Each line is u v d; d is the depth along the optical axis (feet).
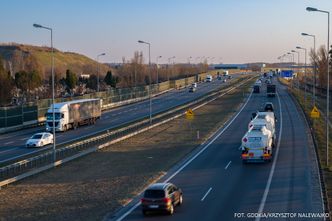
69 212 93.50
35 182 122.42
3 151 174.50
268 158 139.95
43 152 169.89
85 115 249.55
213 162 145.79
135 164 144.25
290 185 113.39
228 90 491.31
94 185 117.80
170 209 89.81
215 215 89.56
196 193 107.45
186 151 165.89
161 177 125.49
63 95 394.32
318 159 145.48
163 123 251.19
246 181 118.73
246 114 282.97
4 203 101.86
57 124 224.74
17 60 582.76
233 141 186.19
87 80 474.90
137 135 208.95
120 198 103.60
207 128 226.17
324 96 407.85
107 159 153.58
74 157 152.97
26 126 248.32
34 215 91.91
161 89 489.67
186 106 339.57
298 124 234.38
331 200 98.89
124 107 355.97
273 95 403.95
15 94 362.53
